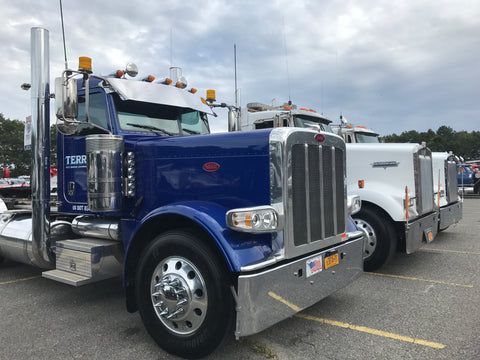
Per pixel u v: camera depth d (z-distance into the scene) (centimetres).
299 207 303
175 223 329
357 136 836
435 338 320
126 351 303
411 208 527
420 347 304
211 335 270
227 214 262
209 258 272
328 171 340
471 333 328
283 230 288
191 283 281
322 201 328
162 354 297
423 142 574
